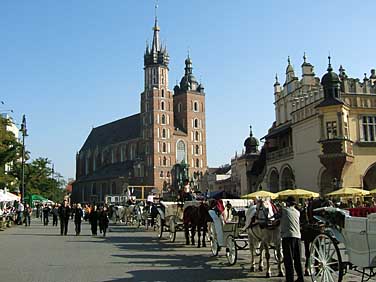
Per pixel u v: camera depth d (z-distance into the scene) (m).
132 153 171.88
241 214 20.02
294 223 14.62
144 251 25.09
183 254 23.47
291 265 14.53
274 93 69.12
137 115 179.88
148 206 51.09
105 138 194.00
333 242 12.95
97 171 189.00
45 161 93.44
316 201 18.28
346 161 47.47
